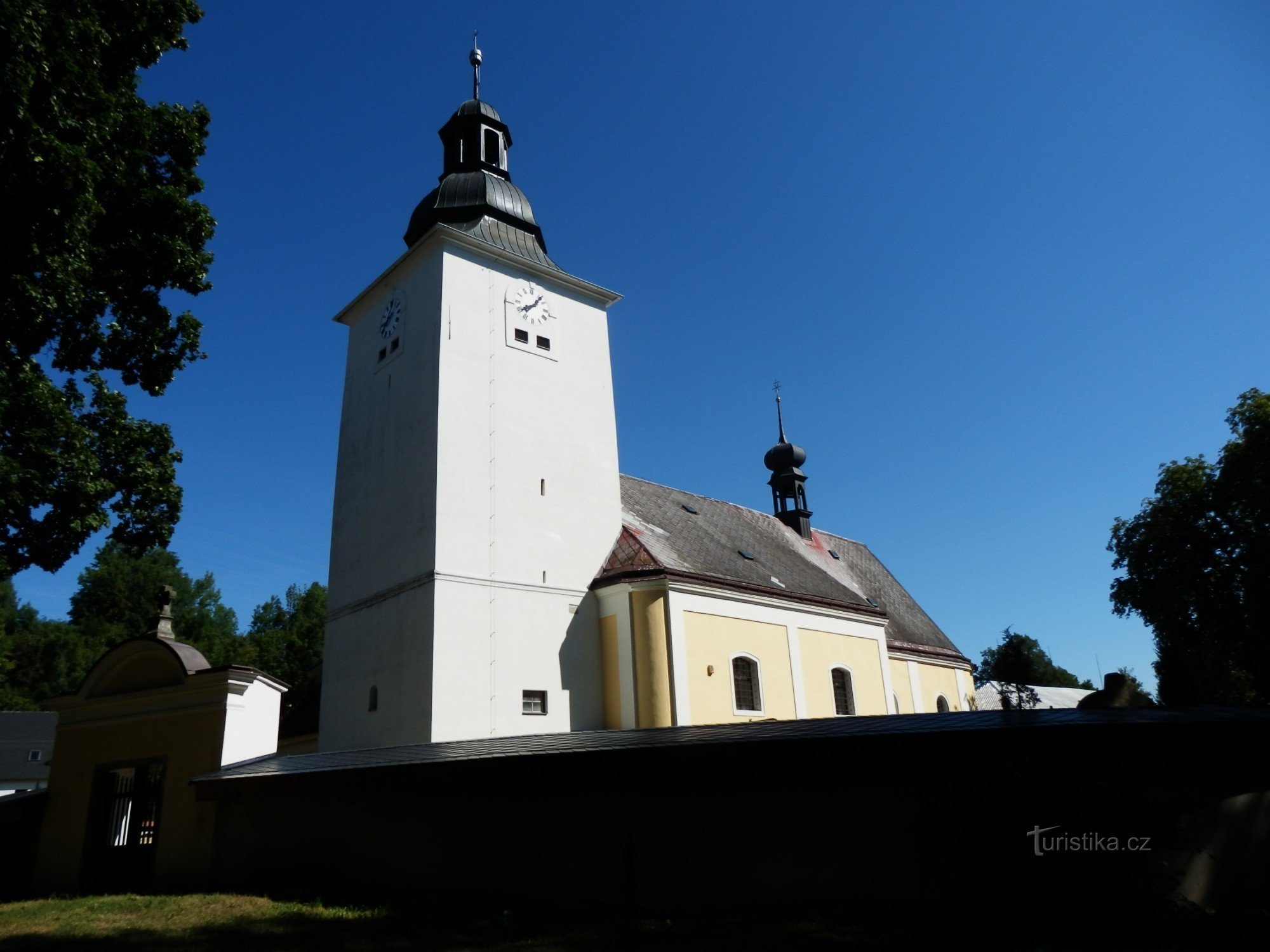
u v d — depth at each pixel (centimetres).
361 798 1295
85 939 991
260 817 1423
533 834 1132
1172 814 779
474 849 1175
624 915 980
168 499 1709
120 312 1677
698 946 815
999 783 825
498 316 2639
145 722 1627
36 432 1389
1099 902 768
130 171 1588
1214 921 788
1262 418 3028
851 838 950
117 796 1638
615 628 2464
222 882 1419
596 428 2784
